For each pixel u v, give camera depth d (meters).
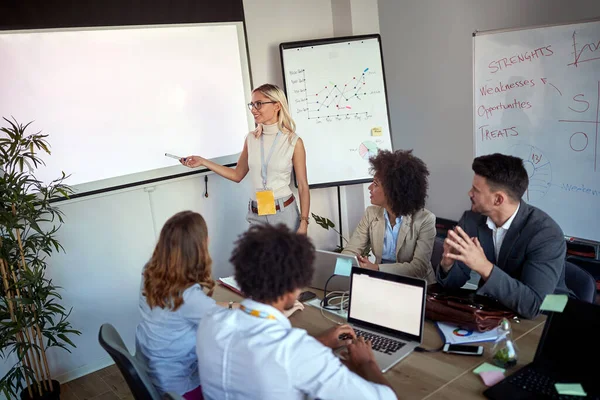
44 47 3.02
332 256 2.34
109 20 3.21
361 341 1.70
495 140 3.49
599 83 2.98
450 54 3.99
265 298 1.41
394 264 2.52
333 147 4.09
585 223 3.18
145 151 3.46
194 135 3.66
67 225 3.21
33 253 3.06
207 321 1.49
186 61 3.57
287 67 4.02
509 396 1.50
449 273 2.20
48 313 2.88
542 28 3.15
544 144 3.27
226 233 3.94
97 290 3.37
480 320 1.88
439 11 3.98
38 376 2.87
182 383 1.94
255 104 3.35
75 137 3.19
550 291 1.97
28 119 3.02
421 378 1.65
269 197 3.36
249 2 3.94
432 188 4.38
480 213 2.21
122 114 3.34
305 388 1.35
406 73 4.35
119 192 3.38
